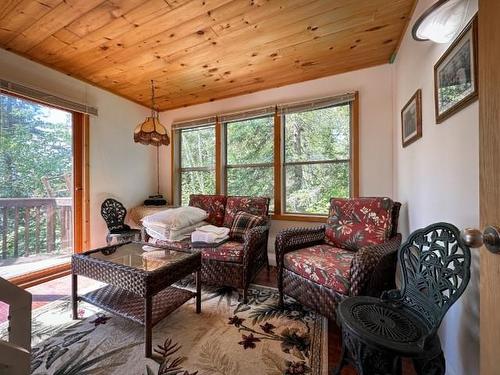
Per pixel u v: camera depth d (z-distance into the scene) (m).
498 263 0.54
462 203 1.07
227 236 2.37
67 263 2.61
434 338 0.92
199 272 1.77
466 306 1.01
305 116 2.79
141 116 3.49
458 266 0.93
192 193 3.57
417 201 1.68
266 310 1.83
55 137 2.57
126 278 1.41
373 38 2.00
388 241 1.68
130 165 3.32
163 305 1.58
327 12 1.69
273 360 1.31
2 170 2.21
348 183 2.59
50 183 2.54
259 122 3.06
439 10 0.97
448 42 1.17
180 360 1.31
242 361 1.30
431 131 1.42
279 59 2.33
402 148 2.05
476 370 0.94
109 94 3.04
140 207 3.26
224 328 1.59
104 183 2.99
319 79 2.69
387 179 2.38
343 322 1.02
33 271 2.38
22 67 2.23
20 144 2.31
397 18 1.77
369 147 2.45
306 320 1.69
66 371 1.23
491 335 0.56
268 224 2.52
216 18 1.75
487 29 0.58
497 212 0.54
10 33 1.92
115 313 1.50
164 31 1.90
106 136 3.01
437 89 1.29
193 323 1.65
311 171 2.77
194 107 3.51
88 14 1.70
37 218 2.45
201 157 3.50
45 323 1.64
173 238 2.31
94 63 2.40
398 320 1.02
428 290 1.04
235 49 2.16
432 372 0.90
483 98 0.59
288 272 1.82
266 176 3.01
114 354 1.35
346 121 2.60
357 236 1.92
